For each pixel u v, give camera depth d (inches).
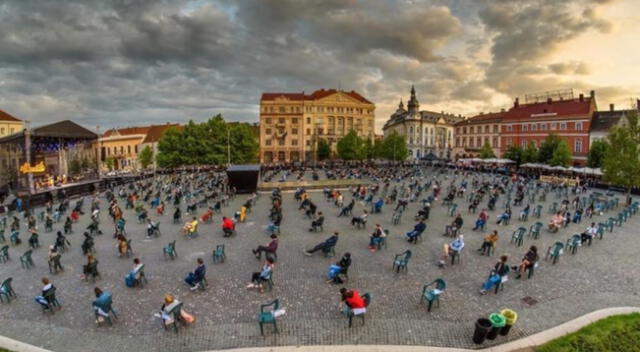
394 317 412.2
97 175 1688.0
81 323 404.2
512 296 466.3
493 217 964.6
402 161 3302.2
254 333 378.9
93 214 940.0
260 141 3838.6
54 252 574.6
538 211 958.4
